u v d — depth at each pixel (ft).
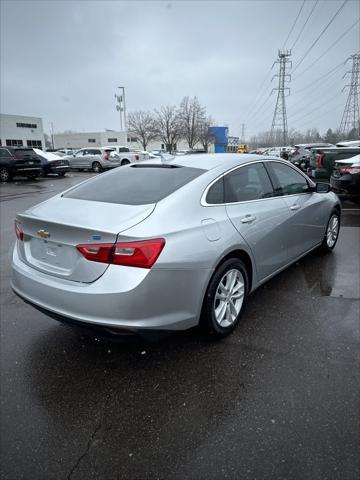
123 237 7.61
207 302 9.22
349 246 18.69
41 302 8.72
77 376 8.72
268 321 11.00
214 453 6.53
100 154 81.46
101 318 7.73
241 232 10.05
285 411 7.44
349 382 8.25
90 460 6.48
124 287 7.55
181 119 156.25
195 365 9.01
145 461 6.43
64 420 7.39
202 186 9.73
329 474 6.05
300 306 11.93
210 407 7.63
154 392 8.13
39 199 38.78
